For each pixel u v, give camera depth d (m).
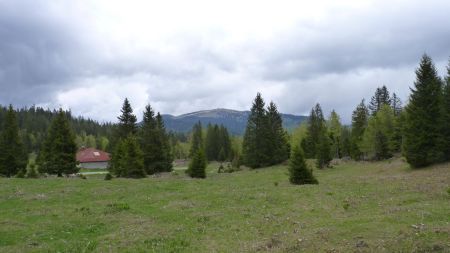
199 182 45.22
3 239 19.19
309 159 100.56
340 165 81.38
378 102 136.75
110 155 83.19
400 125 92.31
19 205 29.00
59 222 22.86
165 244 17.91
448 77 61.56
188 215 24.67
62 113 69.75
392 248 15.56
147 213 25.58
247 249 16.84
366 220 20.59
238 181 53.16
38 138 187.75
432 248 15.27
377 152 86.38
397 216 20.97
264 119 96.31
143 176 62.31
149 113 79.06
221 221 22.83
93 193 34.78
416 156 56.28
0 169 71.62
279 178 58.12
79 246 17.73
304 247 16.61
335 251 15.76
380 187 35.09
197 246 17.58
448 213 21.11
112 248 17.38
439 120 56.41
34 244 18.33
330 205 26.89
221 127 157.50
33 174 60.28
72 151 69.19
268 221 22.39
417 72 59.00
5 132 73.12
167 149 82.44
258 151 95.44
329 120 124.81
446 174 43.31
